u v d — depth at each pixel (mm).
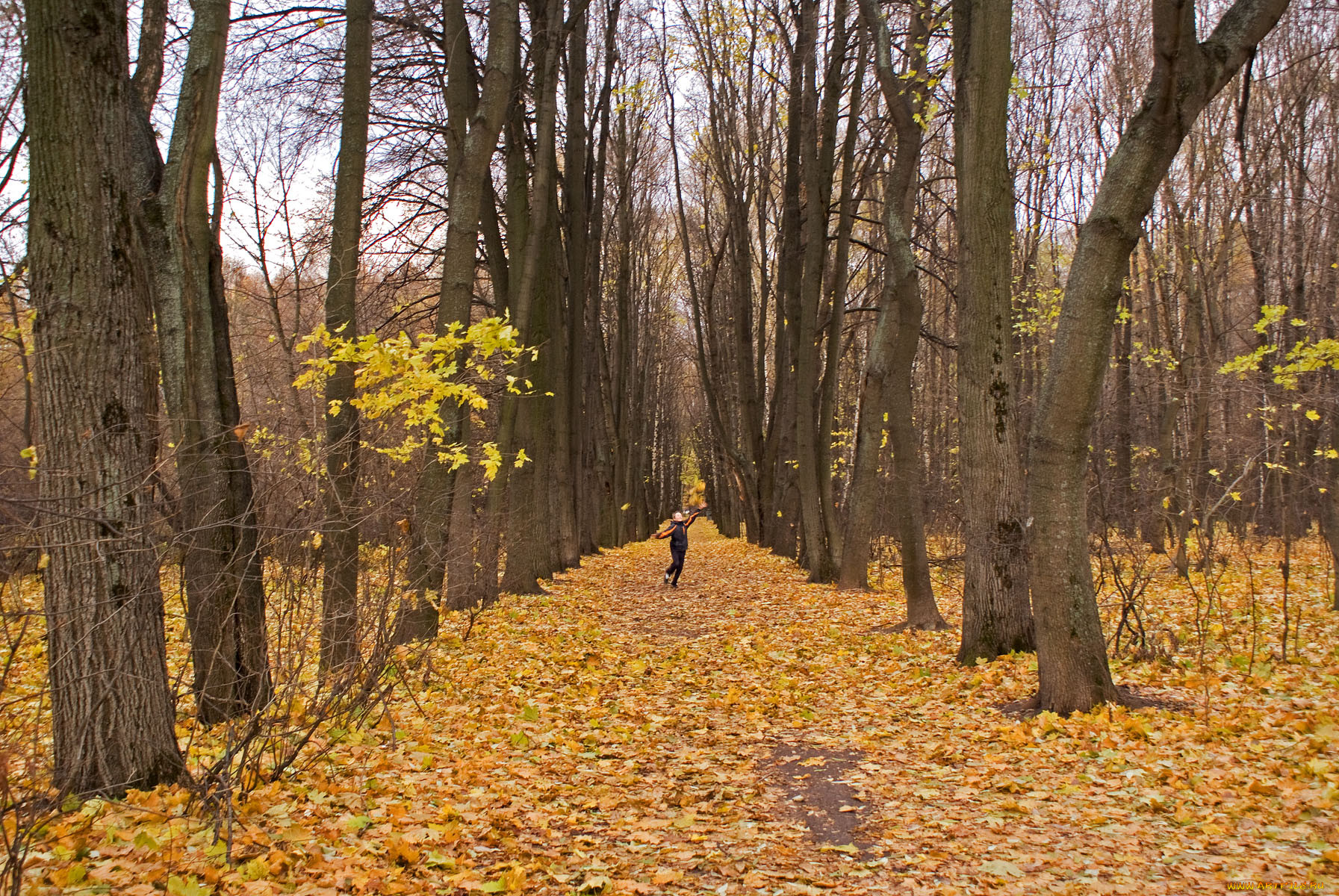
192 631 5746
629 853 4246
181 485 5492
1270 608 11906
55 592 4230
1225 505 18516
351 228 8578
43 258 4207
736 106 26266
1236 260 24203
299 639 5438
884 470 24469
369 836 4156
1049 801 4816
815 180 17641
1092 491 11289
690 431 62344
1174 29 5746
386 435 7027
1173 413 17141
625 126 29250
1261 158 18000
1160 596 13414
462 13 11672
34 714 5508
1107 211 6234
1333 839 3879
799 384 18000
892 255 11812
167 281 5863
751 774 5676
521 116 14828
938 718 6961
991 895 3549
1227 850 3896
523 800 4930
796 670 9203
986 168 8812
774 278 30219
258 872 3551
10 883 3236
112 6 4336
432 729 6344
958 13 9328
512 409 14016
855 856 4180
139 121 5910
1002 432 8953
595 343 26328
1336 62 17922
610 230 32219
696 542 44188
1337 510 11547
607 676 8711
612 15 22344
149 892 3291
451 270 9961
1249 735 5676
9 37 5988
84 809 4035
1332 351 11812
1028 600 8898
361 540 6777
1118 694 6703
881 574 18266
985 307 8914
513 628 11312
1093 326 6383
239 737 4980
